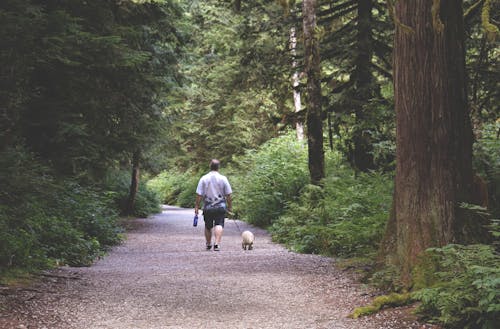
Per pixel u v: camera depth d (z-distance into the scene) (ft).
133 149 57.62
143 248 51.26
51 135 47.09
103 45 43.04
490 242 23.16
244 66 65.62
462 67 24.06
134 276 30.37
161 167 96.78
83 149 49.19
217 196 46.16
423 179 23.65
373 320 20.08
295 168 71.26
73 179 50.78
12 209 33.32
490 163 33.24
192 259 39.04
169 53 69.56
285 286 26.99
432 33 23.61
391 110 48.06
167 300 24.07
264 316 21.29
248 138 123.03
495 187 31.76
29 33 36.68
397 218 24.66
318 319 20.72
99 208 52.65
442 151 23.40
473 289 18.61
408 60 24.06
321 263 34.42
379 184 44.24
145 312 21.93
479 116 43.70
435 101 23.52
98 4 48.57
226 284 27.61
